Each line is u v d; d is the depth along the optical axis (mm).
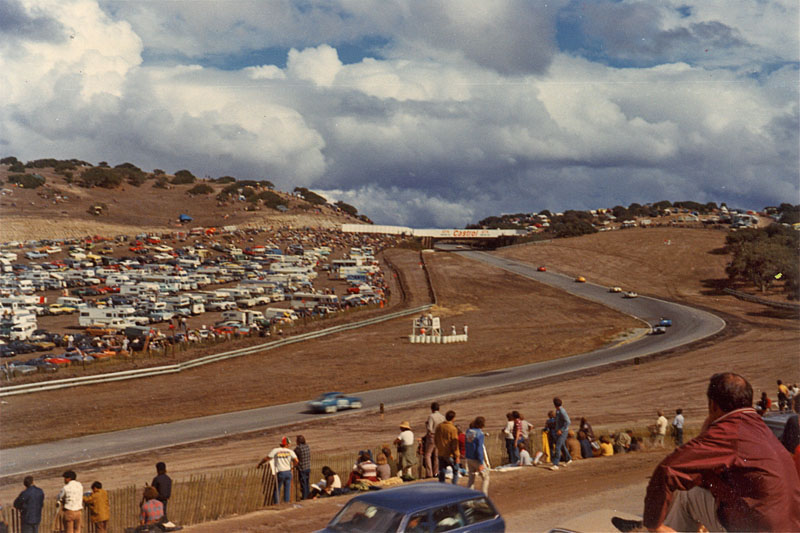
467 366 74500
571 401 53531
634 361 73125
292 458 18234
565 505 15727
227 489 17141
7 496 29062
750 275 139750
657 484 3873
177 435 43875
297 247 186875
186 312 103562
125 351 74562
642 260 177125
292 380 64625
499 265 178875
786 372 64812
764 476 3752
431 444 19188
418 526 9000
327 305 116812
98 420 48000
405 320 108812
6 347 75438
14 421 47062
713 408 4133
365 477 20109
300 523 14891
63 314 103375
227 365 71625
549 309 122188
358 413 50562
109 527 16656
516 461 22969
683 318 111375
